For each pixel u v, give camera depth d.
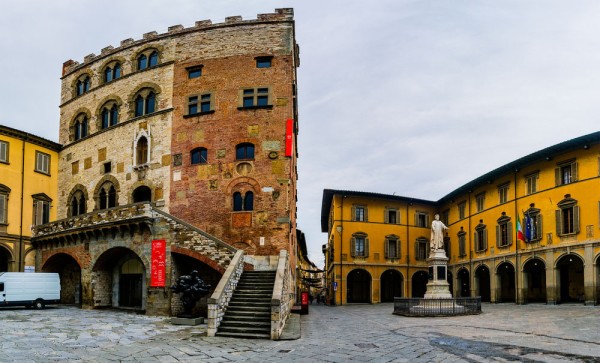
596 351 15.77
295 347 17.34
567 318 26.55
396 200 59.25
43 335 19.72
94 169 40.19
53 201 43.59
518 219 42.41
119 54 40.44
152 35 38.62
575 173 37.72
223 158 33.91
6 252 39.62
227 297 22.38
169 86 36.56
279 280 22.38
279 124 33.72
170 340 18.75
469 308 31.34
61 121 44.97
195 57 36.12
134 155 37.22
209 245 27.84
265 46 35.00
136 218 29.62
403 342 18.36
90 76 42.75
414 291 60.12
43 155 43.25
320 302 75.00
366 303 56.72
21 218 40.66
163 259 28.92
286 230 32.06
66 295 39.69
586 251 36.06
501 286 48.09
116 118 39.78
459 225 56.22
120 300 34.16
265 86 34.44
